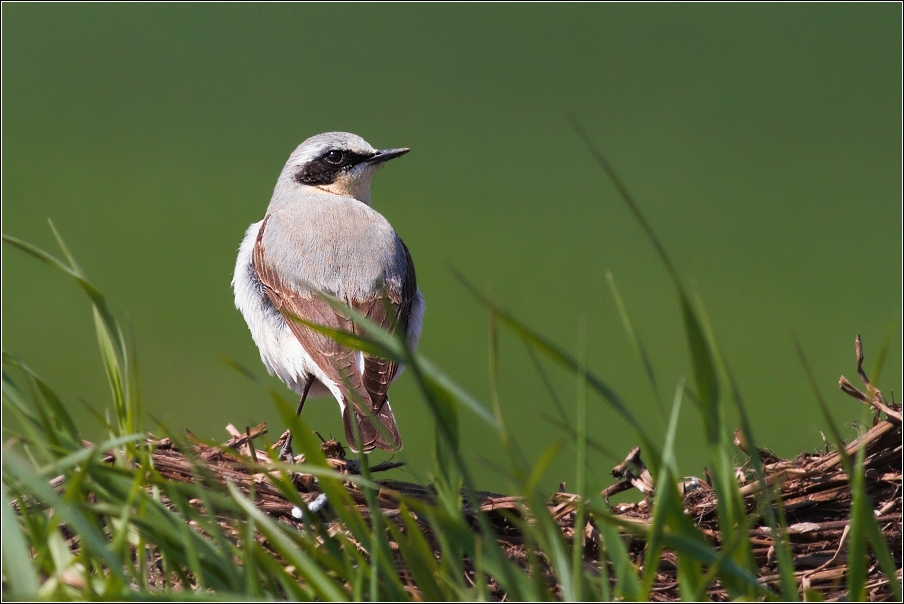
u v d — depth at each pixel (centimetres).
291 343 893
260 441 831
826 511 656
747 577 521
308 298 880
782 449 1466
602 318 1822
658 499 526
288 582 529
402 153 1086
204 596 498
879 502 653
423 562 539
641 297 1912
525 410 1500
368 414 630
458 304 1866
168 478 670
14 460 501
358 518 554
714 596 609
